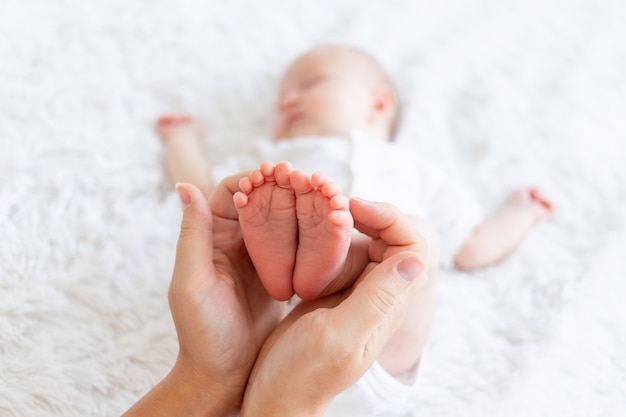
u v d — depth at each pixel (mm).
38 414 542
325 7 857
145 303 603
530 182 724
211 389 503
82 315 590
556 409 571
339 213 454
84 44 772
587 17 862
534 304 635
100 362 570
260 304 531
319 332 466
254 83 786
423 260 488
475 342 612
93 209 655
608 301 632
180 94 764
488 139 753
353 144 663
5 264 608
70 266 618
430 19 853
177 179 687
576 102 773
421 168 681
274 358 477
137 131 728
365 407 531
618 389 586
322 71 740
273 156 694
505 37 837
